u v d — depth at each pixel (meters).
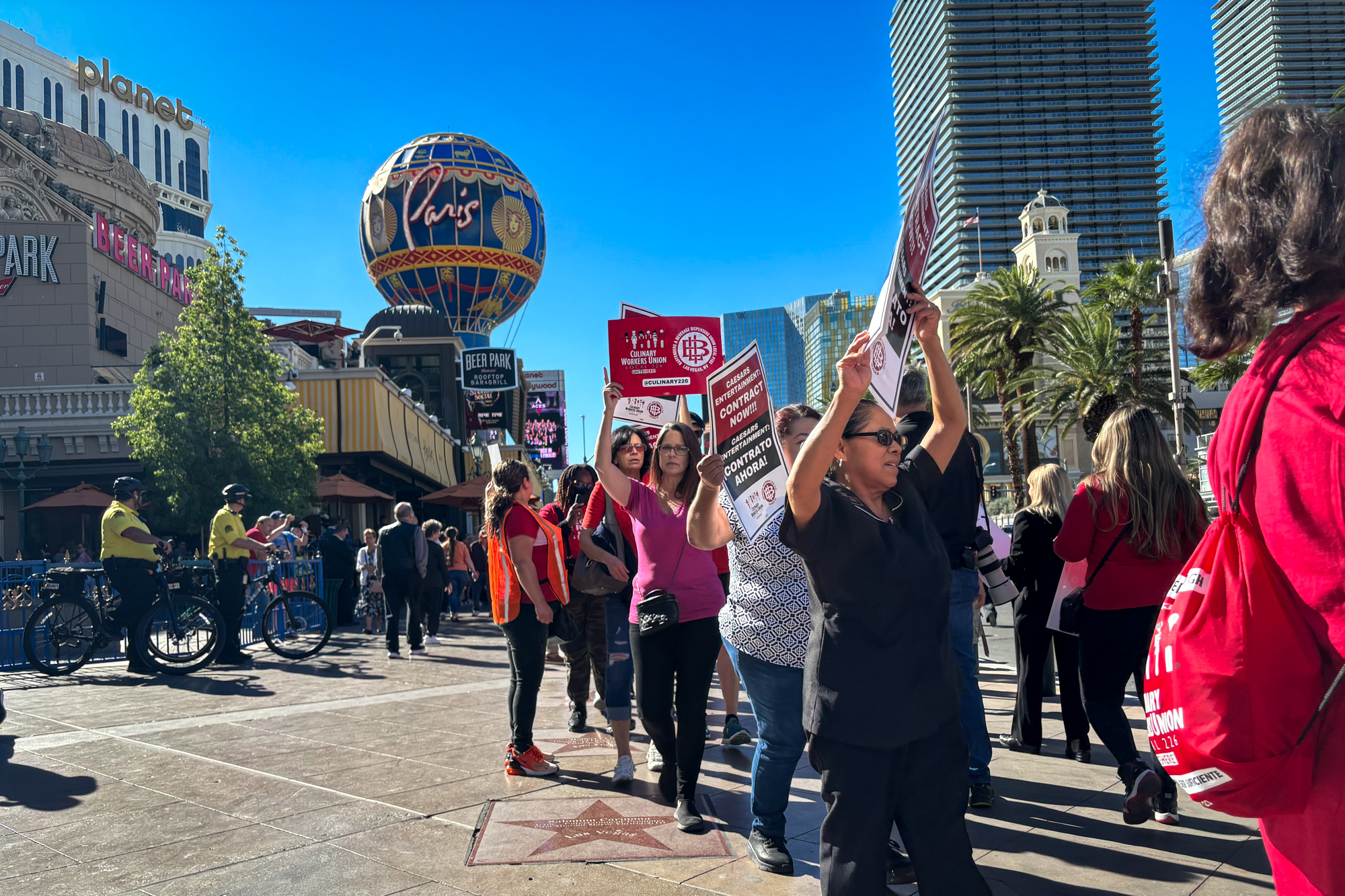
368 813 4.09
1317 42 162.75
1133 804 3.75
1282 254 1.45
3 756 5.22
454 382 45.28
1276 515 1.38
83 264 30.31
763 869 3.39
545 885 3.24
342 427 27.52
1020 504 39.81
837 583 2.28
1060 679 4.97
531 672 4.77
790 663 3.36
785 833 3.88
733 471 2.78
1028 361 39.44
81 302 30.14
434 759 5.12
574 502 6.65
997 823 3.91
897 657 2.28
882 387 2.54
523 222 50.31
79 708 6.79
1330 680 1.40
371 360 44.75
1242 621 1.43
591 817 4.03
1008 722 6.11
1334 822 1.38
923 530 2.41
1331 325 1.38
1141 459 3.79
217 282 22.47
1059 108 143.88
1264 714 1.41
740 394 2.75
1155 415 3.87
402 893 3.17
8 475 26.20
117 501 8.73
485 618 17.30
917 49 158.00
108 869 3.41
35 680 8.41
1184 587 1.53
